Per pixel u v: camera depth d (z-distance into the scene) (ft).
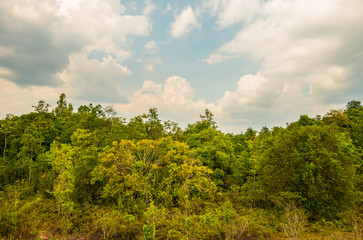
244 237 40.86
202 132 99.60
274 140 74.08
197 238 39.75
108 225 44.01
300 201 50.67
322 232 42.37
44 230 45.91
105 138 89.92
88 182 63.46
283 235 41.34
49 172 72.59
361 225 43.52
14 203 49.60
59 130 117.39
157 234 41.29
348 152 68.08
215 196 67.62
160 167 64.54
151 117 124.67
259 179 74.23
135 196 65.00
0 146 101.86
